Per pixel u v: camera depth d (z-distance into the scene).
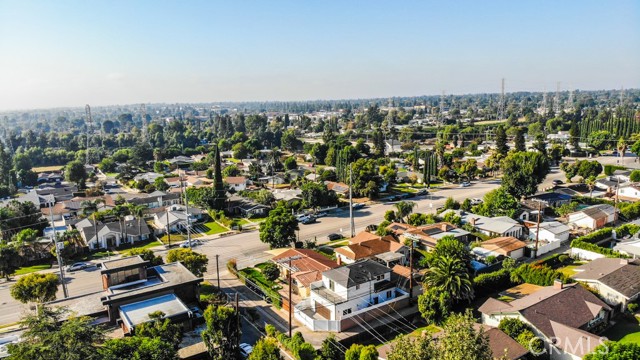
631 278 45.09
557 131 192.25
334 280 45.38
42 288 46.12
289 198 96.94
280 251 62.00
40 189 113.69
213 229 80.81
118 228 74.31
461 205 84.56
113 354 27.81
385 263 56.31
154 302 43.97
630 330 39.50
